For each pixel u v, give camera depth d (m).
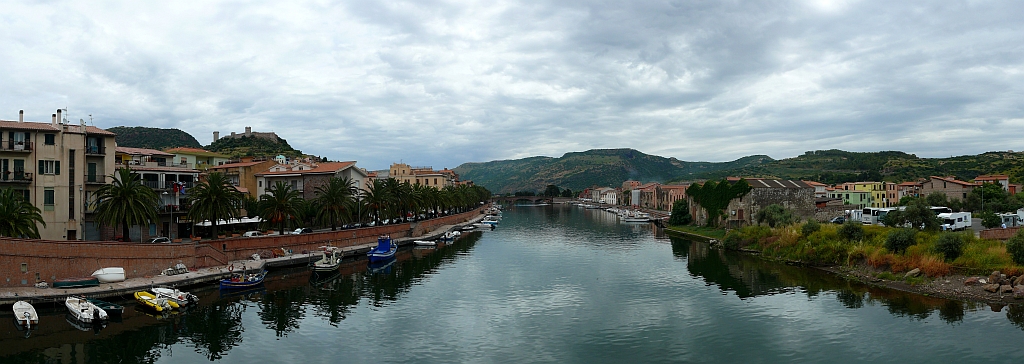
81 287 59.72
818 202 143.25
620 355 45.91
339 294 68.31
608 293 68.25
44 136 74.75
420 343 49.25
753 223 123.38
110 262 64.12
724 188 132.38
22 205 63.38
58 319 53.69
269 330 53.00
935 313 54.78
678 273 81.75
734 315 57.12
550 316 57.75
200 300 63.72
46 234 74.12
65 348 47.03
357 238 108.44
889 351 45.44
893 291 64.94
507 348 47.81
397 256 102.88
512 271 84.75
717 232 128.62
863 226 87.12
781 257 91.75
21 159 73.38
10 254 56.78
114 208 70.06
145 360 44.84
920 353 44.75
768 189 124.69
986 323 51.00
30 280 58.00
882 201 174.75
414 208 135.62
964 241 68.12
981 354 44.06
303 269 85.00
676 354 46.03
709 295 66.44
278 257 87.12
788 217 110.00
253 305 62.44
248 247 84.06
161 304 57.44
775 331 51.47
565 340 49.84
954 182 147.25
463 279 78.31
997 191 137.38
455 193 186.00
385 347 48.19
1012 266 60.97
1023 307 54.88
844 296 63.62
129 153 105.31
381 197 119.06
